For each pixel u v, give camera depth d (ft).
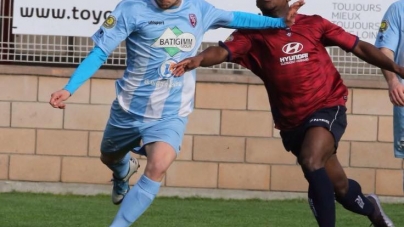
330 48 80.69
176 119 51.31
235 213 71.92
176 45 49.96
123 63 80.64
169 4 48.83
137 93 51.06
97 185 81.15
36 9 80.43
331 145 48.93
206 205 76.59
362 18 79.56
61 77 80.43
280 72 50.01
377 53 50.67
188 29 50.01
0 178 81.05
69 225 63.26
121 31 49.32
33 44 80.84
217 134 80.48
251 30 50.52
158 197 80.79
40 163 81.00
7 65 80.48
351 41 50.75
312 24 50.31
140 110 51.34
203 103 80.33
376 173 80.79
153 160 49.49
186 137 80.48
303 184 80.84
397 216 72.49
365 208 54.19
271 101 51.78
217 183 80.89
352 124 80.48
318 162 48.11
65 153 80.89
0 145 80.84
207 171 80.79
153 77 50.52
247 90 80.28
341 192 53.01
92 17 80.28
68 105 80.48
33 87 80.48
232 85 80.23
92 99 80.43
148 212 71.26
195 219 67.92
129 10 49.39
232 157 80.59
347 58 80.64
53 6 80.28
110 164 58.80
